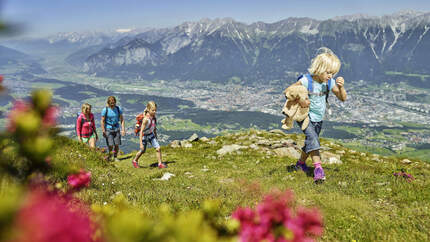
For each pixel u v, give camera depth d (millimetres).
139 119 13055
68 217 848
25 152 965
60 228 766
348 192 8078
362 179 9344
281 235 1725
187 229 1184
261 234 1694
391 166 12586
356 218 5973
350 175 9906
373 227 5562
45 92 947
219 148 18656
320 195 7535
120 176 10742
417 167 13891
